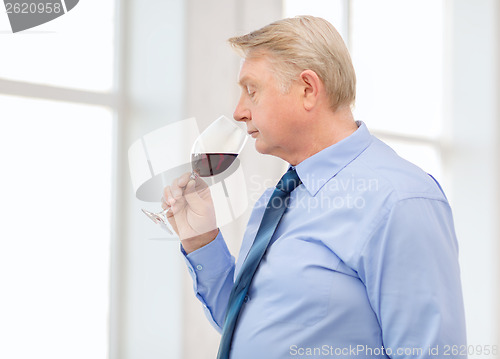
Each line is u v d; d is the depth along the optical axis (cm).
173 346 240
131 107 240
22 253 213
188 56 246
